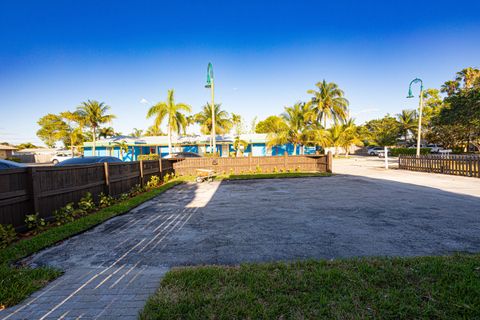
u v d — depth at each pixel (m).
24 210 5.35
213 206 7.50
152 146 33.53
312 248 4.08
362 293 2.62
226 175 16.16
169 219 6.16
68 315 2.49
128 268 3.53
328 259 3.63
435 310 2.30
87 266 3.62
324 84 39.66
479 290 2.56
